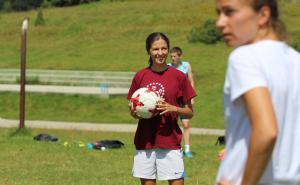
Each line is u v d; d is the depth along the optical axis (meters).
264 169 4.93
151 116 11.31
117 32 88.25
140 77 11.69
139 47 77.81
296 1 93.56
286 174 5.25
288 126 5.27
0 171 17.97
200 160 20.80
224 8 5.34
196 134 33.72
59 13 108.44
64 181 16.59
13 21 103.44
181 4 105.62
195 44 76.25
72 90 53.47
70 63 69.19
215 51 71.69
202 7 101.06
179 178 11.55
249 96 5.02
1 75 61.00
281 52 5.32
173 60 21.16
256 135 4.88
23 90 29.50
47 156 21.12
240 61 5.18
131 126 39.00
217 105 47.16
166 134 11.45
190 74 21.22
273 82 5.15
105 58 71.44
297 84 5.34
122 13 102.06
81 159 20.58
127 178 17.12
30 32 93.44
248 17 5.29
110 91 52.53
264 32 5.39
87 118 45.69
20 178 16.92
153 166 11.56
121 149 23.39
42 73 61.62
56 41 87.12
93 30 90.38
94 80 58.03
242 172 5.25
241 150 5.24
